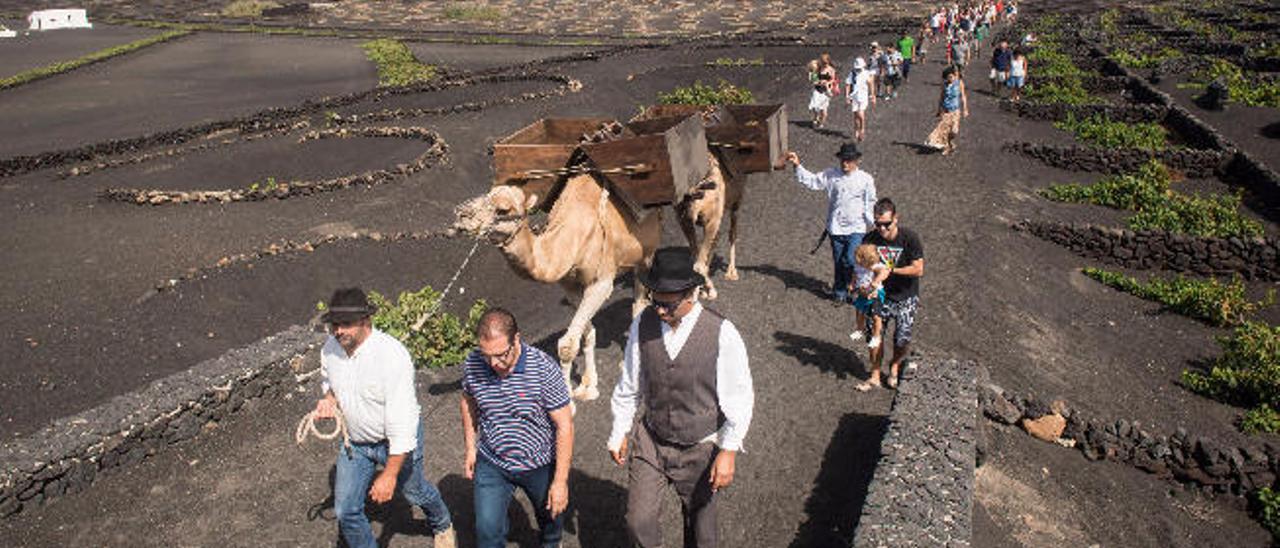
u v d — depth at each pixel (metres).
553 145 7.79
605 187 7.93
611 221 7.93
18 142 27.36
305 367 9.06
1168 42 38.47
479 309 10.54
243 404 8.46
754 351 9.30
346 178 19.38
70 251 16.06
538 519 5.36
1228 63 31.44
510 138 8.35
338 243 14.97
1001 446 8.11
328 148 23.56
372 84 37.50
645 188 7.93
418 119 26.91
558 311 11.54
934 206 15.60
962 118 23.86
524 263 6.86
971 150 20.19
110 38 55.31
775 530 6.43
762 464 7.24
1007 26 49.12
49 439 7.20
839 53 38.56
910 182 17.17
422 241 15.09
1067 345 11.12
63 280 14.47
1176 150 19.77
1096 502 7.59
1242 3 55.50
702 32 54.53
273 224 16.97
